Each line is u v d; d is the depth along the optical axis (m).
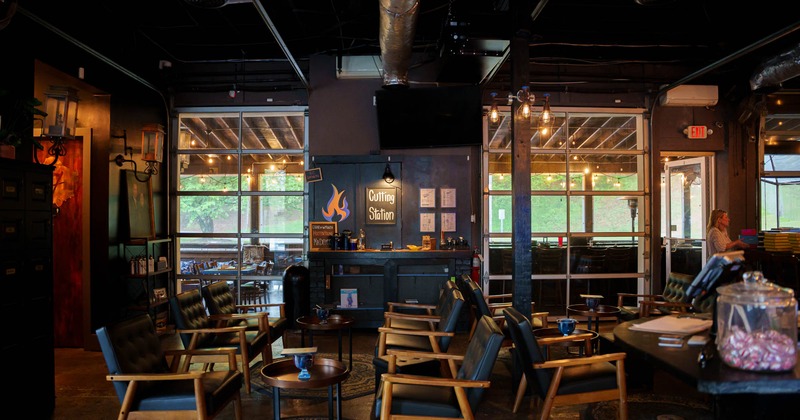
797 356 2.52
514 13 5.00
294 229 7.80
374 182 7.56
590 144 8.03
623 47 7.44
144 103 7.23
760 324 2.37
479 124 7.39
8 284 3.98
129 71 6.34
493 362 3.22
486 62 6.11
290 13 6.46
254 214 7.83
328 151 7.61
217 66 7.82
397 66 6.05
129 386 3.33
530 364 3.58
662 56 7.53
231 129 7.87
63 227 6.61
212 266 7.84
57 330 6.62
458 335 7.00
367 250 7.36
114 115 6.52
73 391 4.91
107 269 6.39
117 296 6.55
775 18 6.32
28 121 4.51
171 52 7.56
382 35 5.32
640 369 4.83
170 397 3.36
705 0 6.06
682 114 8.02
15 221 4.07
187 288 7.86
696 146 8.01
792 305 2.37
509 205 7.83
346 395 4.68
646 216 7.99
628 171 8.05
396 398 3.32
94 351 6.38
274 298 7.81
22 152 4.71
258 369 5.50
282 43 5.60
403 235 7.56
